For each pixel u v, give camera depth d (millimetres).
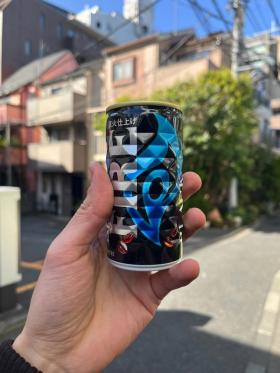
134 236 174
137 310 211
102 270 211
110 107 182
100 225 190
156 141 172
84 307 193
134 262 175
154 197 172
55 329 186
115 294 209
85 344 190
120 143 175
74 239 190
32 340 185
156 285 214
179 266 203
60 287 187
